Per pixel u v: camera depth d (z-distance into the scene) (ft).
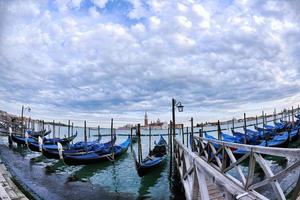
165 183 40.93
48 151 53.01
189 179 23.17
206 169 11.60
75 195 33.96
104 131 234.58
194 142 45.19
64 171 49.52
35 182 39.68
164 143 68.39
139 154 49.03
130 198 33.04
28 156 67.15
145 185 39.58
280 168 39.50
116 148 63.87
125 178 44.27
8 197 20.83
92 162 51.01
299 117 119.75
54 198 32.17
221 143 24.21
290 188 27.35
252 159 15.71
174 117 45.11
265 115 126.82
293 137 65.31
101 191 36.19
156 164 44.96
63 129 244.63
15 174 43.04
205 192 12.72
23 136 89.04
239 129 193.77
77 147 63.98
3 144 85.81
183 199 31.53
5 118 138.82
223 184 9.32
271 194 26.50
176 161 40.37
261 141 61.05
